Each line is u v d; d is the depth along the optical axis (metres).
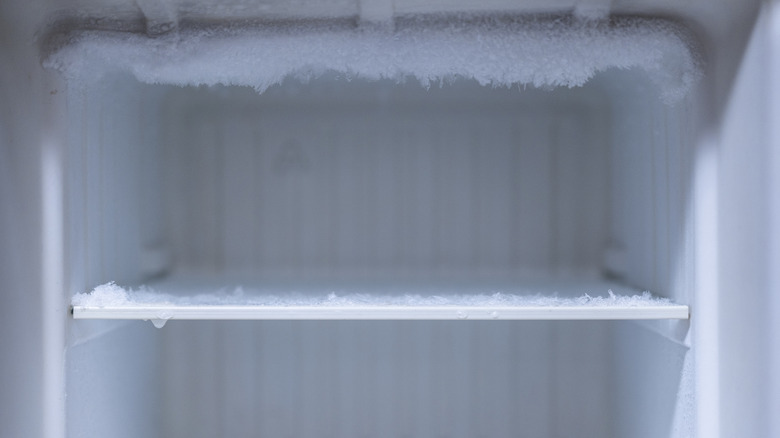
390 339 1.35
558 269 1.33
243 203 1.35
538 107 1.33
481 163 1.34
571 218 1.33
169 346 1.35
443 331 1.35
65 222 0.86
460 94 1.25
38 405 0.83
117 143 1.06
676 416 0.91
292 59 0.88
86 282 0.93
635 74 1.01
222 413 1.35
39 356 0.83
